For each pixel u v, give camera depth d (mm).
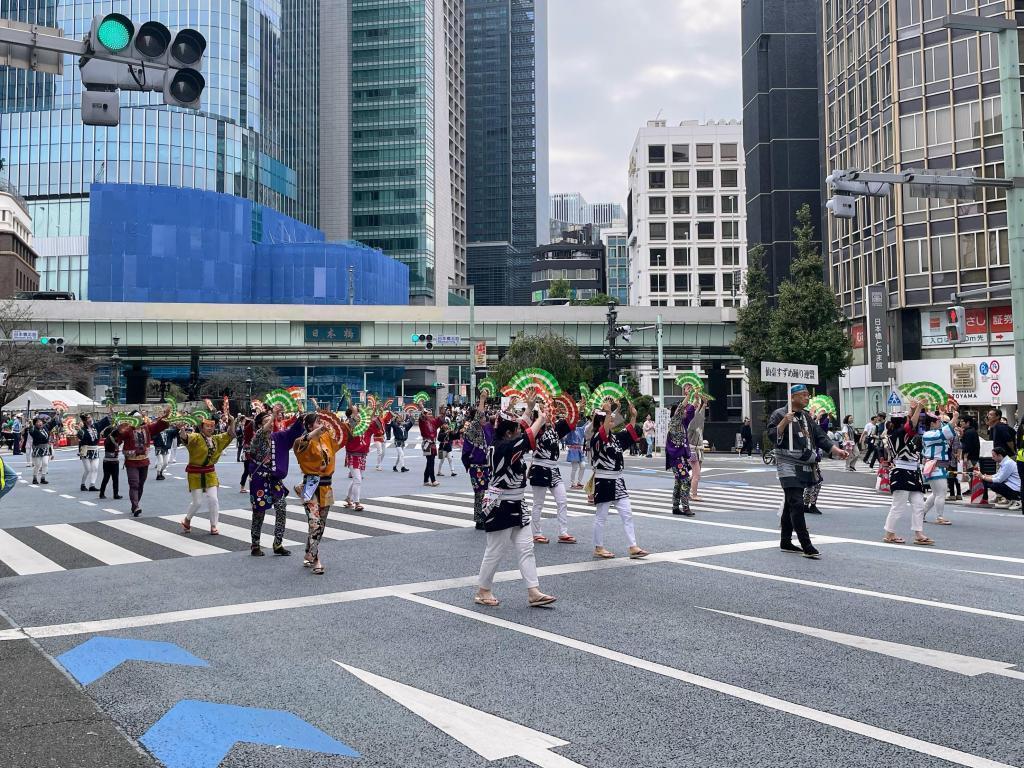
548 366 50500
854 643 5953
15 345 49594
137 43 8555
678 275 99438
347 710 4711
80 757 4074
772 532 11875
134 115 99938
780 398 42062
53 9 101062
